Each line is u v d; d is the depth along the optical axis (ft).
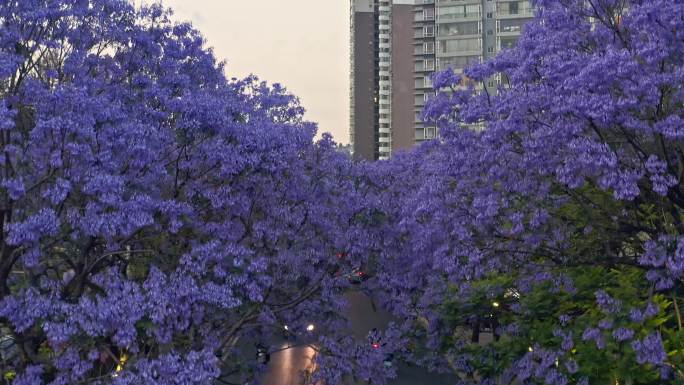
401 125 322.55
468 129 39.06
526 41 37.60
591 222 36.96
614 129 34.55
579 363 36.01
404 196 52.47
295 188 42.83
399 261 47.80
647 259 31.78
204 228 38.75
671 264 30.07
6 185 29.30
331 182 46.06
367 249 43.57
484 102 38.81
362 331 94.79
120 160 34.04
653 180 30.78
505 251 39.01
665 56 30.91
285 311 48.08
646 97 30.32
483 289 44.52
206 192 37.88
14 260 32.71
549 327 41.11
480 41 248.73
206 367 29.19
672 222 36.96
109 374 29.55
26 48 35.86
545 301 41.73
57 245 36.24
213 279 34.86
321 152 48.06
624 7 37.58
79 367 29.07
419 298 50.01
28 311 27.81
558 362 36.76
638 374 33.06
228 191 37.93
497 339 53.31
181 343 37.01
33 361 31.73
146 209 32.30
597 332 33.58
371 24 434.30
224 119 37.22
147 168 35.09
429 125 41.11
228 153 36.40
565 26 37.96
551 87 34.37
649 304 31.53
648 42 32.07
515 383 46.73
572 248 39.52
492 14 248.73
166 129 38.81
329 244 44.52
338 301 47.55
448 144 39.04
